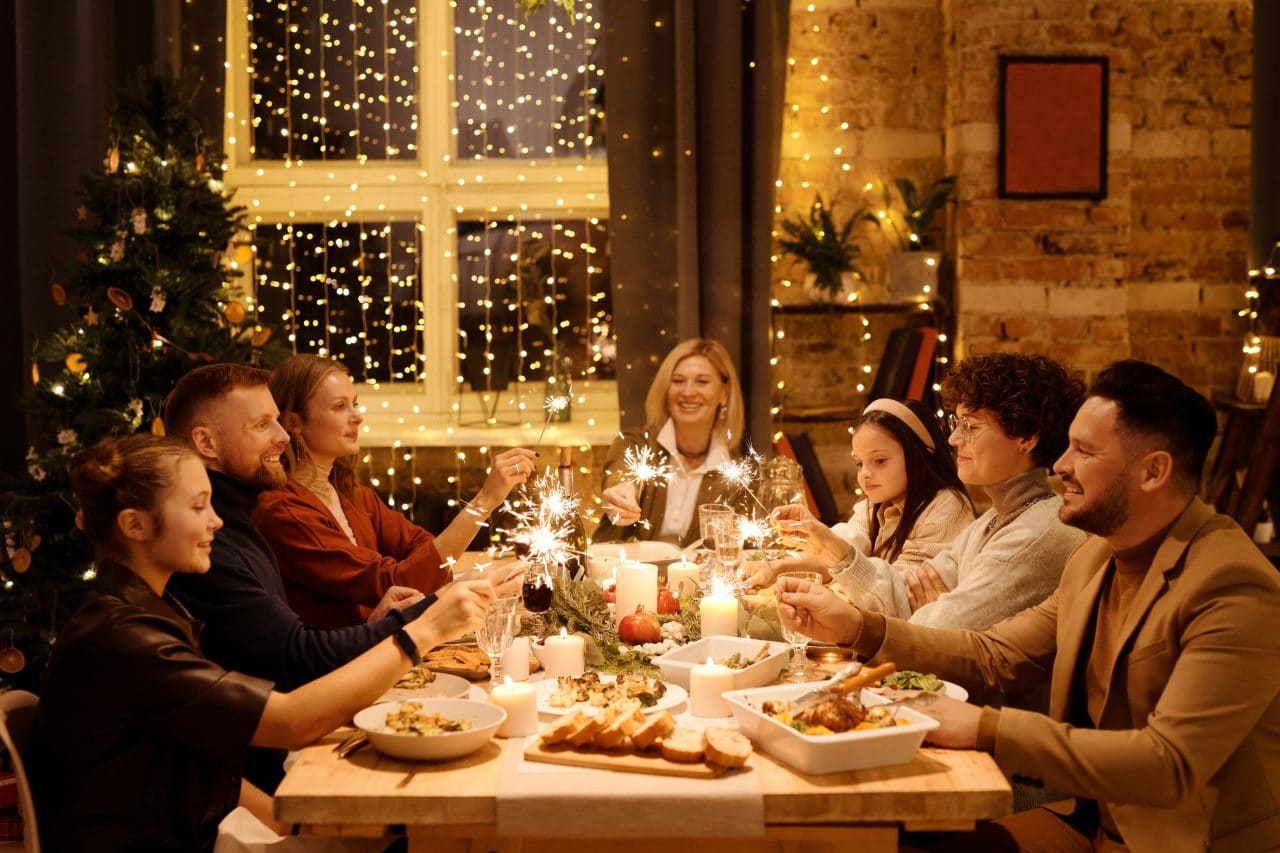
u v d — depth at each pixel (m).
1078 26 4.10
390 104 4.50
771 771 1.52
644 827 1.45
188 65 4.06
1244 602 1.60
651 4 4.11
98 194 3.38
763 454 4.05
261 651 1.86
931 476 2.52
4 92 4.07
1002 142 4.09
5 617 3.25
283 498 2.36
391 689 1.82
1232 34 4.38
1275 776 1.62
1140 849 1.65
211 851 1.75
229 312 3.45
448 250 4.48
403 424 4.49
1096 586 1.81
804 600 1.89
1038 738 1.58
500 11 4.45
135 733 1.63
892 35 4.35
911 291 4.11
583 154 4.50
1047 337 4.17
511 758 1.58
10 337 4.13
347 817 1.46
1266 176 4.14
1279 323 4.09
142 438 1.72
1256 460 3.83
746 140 4.11
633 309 4.19
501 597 1.88
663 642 2.10
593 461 4.37
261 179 4.46
